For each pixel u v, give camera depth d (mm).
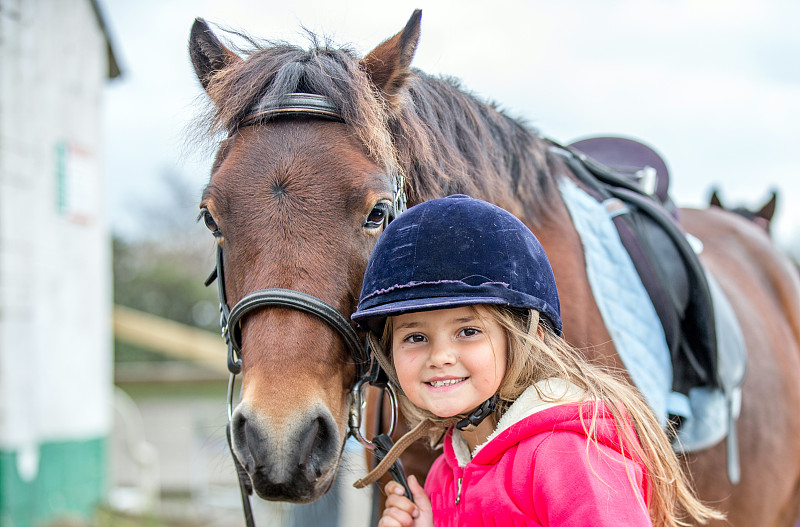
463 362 1197
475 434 1323
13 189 4688
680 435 1803
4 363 4504
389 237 1221
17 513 4477
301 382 1253
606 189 2006
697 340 1879
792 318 2633
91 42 5633
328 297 1294
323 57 1482
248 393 1246
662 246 1894
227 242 1392
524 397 1227
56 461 4996
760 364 2244
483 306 1194
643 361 1684
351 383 1398
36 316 4793
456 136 1637
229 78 1485
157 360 16625
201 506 7125
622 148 2480
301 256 1298
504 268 1174
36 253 4848
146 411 11273
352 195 1338
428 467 1711
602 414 1186
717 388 1876
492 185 1631
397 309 1153
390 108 1487
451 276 1157
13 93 4734
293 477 1213
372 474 1339
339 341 1328
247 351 1294
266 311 1292
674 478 1278
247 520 1453
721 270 2457
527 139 1803
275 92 1415
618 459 1141
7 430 4477
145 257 20766
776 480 2205
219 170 1419
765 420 2182
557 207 1793
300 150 1365
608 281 1742
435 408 1207
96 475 5461
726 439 1941
